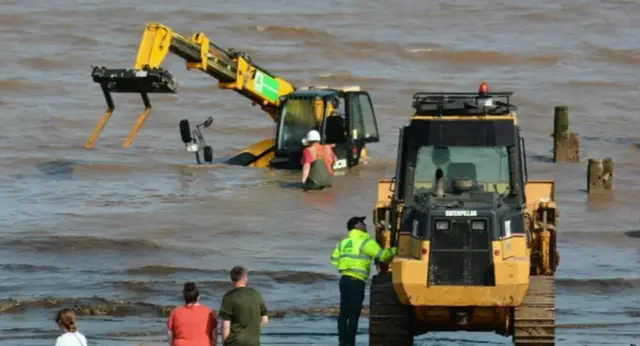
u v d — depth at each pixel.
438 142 64.62
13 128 173.00
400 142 65.62
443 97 67.00
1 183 135.12
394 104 194.62
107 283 90.62
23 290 88.62
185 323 54.72
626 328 75.12
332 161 130.88
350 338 67.06
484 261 61.03
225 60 129.62
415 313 63.50
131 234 109.62
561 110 150.25
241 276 56.50
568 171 145.50
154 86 112.75
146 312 82.56
